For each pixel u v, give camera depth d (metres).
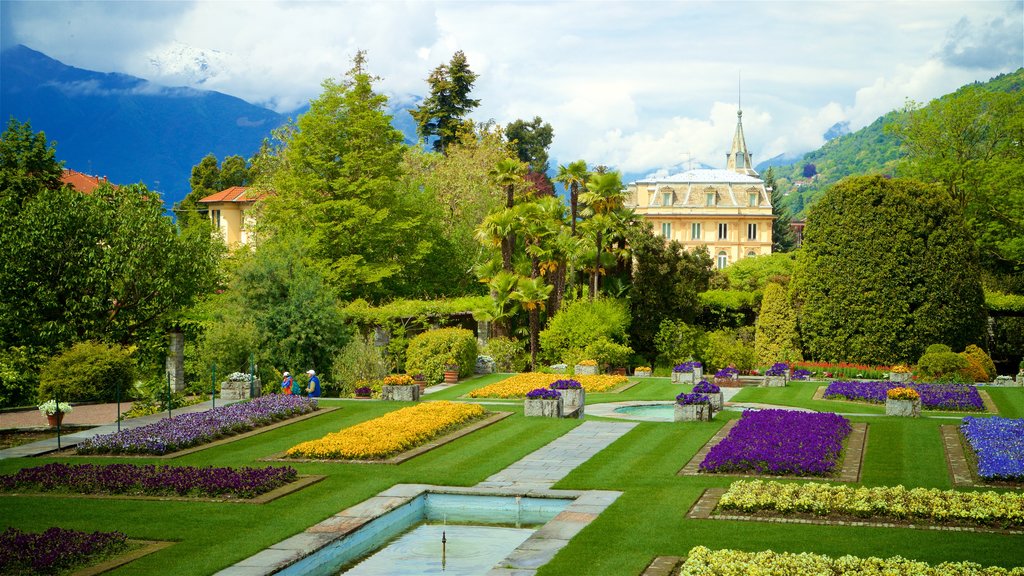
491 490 20.14
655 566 14.27
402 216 65.38
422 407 30.38
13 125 46.59
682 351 54.72
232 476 19.95
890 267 50.38
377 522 17.89
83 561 14.74
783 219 128.62
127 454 24.33
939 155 64.88
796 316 54.81
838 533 15.79
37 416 32.59
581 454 24.00
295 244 48.19
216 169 114.81
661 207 117.62
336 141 63.16
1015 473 19.75
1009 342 56.94
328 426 28.66
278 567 14.67
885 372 48.12
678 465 22.14
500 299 52.56
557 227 55.19
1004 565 13.88
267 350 42.59
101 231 40.91
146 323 42.81
